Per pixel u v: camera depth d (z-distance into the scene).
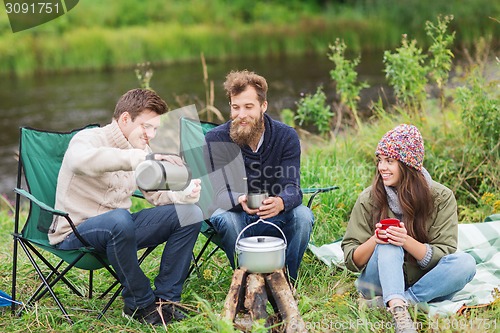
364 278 3.44
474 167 5.41
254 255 3.09
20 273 4.16
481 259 4.07
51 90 15.91
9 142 11.54
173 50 20.34
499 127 5.40
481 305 3.37
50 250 3.43
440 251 3.38
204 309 3.34
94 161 3.29
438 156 5.53
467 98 5.53
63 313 3.47
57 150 3.79
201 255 4.16
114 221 3.26
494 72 6.18
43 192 3.70
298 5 24.66
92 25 21.39
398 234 3.26
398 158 3.41
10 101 14.72
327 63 17.70
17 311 3.60
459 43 17.86
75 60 19.30
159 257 4.43
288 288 3.14
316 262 4.16
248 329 3.14
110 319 3.44
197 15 23.12
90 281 3.83
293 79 15.02
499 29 18.61
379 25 21.30
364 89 11.58
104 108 13.61
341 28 21.38
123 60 19.67
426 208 3.44
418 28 20.62
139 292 3.38
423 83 6.22
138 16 22.38
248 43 21.02
